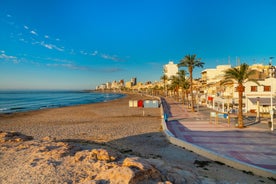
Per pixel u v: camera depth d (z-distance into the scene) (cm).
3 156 1205
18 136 1744
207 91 5747
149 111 4828
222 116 2533
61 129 2672
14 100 11181
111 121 3369
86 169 928
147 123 3058
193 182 877
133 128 2628
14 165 1052
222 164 1273
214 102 4531
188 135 2009
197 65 4297
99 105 6881
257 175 1096
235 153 1434
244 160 1295
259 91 3766
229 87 4178
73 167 958
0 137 1653
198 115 3538
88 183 715
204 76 8169
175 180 847
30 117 4088
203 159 1372
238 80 2369
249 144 1650
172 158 1388
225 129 2270
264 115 3159
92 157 1068
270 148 1537
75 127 2811
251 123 2611
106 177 771
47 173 898
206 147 1593
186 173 963
